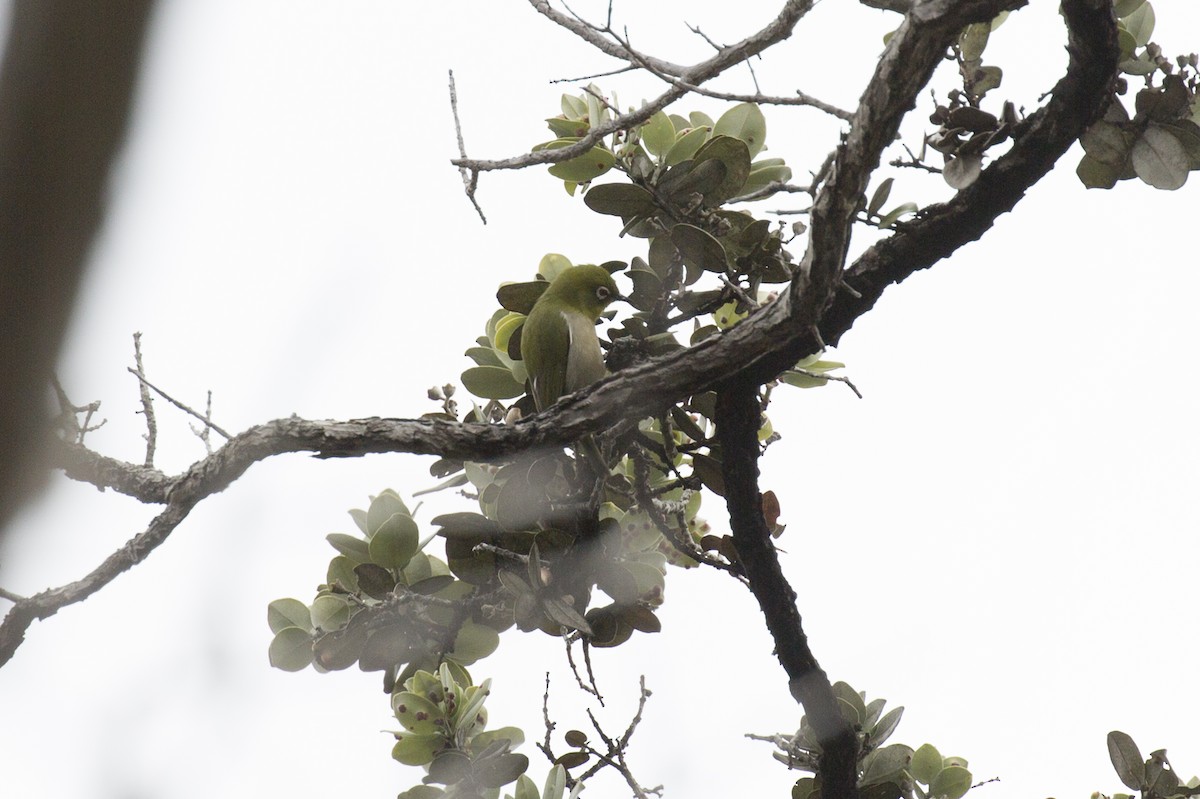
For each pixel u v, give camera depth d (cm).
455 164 806
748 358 802
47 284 207
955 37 635
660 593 985
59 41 192
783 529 941
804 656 898
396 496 988
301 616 981
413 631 959
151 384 823
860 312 830
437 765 931
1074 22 718
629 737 898
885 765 927
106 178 204
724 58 783
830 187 677
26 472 231
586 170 920
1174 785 859
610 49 784
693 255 876
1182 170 786
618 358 946
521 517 920
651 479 1032
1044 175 788
